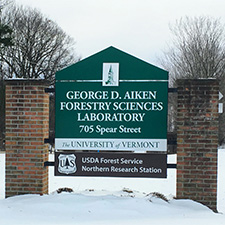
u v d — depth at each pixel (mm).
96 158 8383
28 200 7945
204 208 7875
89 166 8398
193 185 8102
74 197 7906
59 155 8461
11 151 8500
